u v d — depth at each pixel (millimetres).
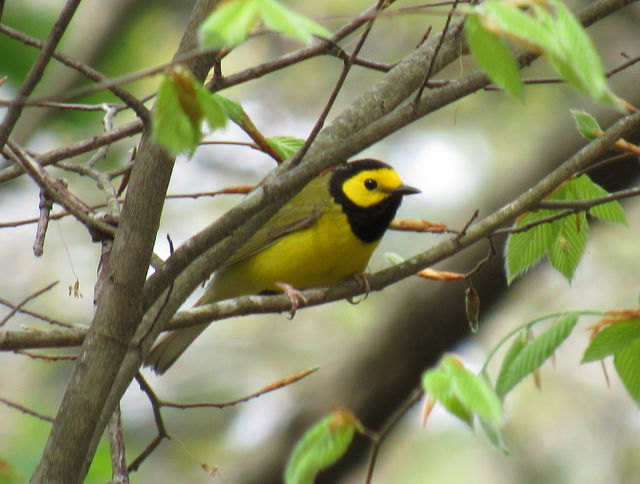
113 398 5105
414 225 6512
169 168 4840
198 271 5426
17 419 11828
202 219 15969
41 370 14688
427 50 6352
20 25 13633
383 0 5738
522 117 15953
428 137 16281
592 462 14344
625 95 11664
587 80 3389
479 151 16125
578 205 5980
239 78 5922
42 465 4672
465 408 4105
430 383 4117
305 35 3119
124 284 4770
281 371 15094
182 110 3504
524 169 13164
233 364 15258
